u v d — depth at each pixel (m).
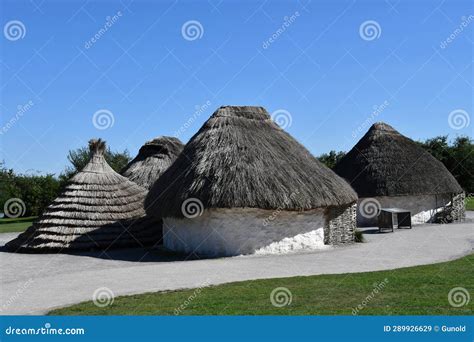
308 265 15.27
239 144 19.27
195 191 17.91
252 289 11.52
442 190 29.55
